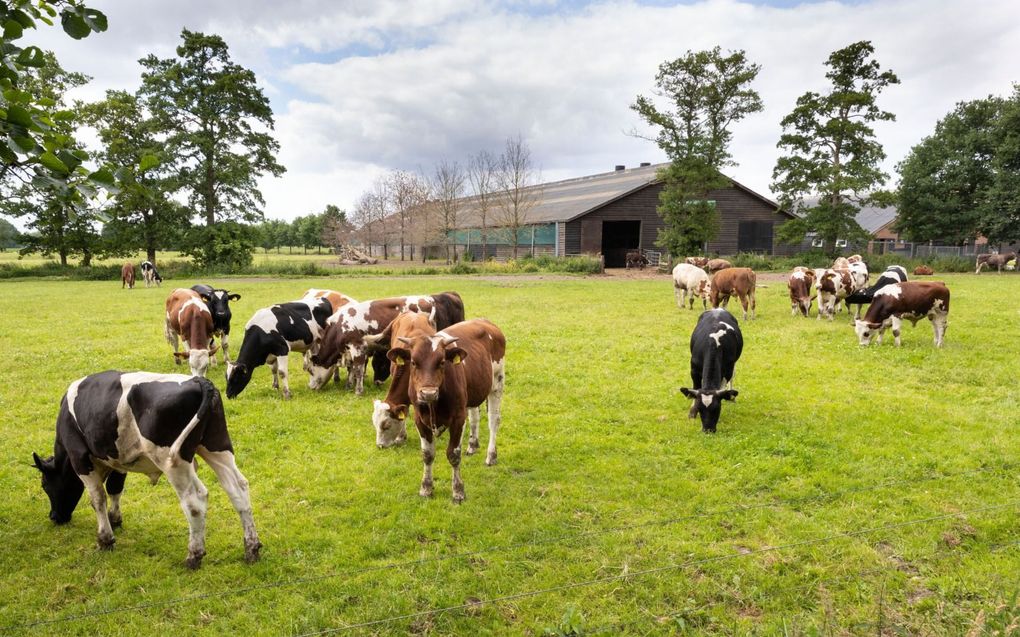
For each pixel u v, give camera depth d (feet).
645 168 206.80
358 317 33.06
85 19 9.42
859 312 51.57
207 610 14.64
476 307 67.36
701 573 15.94
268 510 19.75
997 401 29.91
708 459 23.48
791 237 128.88
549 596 15.02
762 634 13.61
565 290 87.81
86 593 15.39
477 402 22.09
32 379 35.42
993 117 146.92
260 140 141.59
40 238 132.36
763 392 32.04
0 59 9.20
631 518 18.95
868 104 117.91
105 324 56.80
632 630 13.91
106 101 132.77
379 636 13.67
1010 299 67.92
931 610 14.32
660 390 32.99
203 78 137.49
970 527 17.75
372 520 19.04
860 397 30.89
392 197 234.17
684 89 124.47
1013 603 13.11
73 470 17.83
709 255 137.49
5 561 16.72
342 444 25.50
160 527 18.56
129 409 15.39
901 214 155.02
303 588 15.48
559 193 212.43
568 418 28.66
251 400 31.73
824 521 18.48
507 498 20.42
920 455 23.09
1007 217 135.74
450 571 16.12
